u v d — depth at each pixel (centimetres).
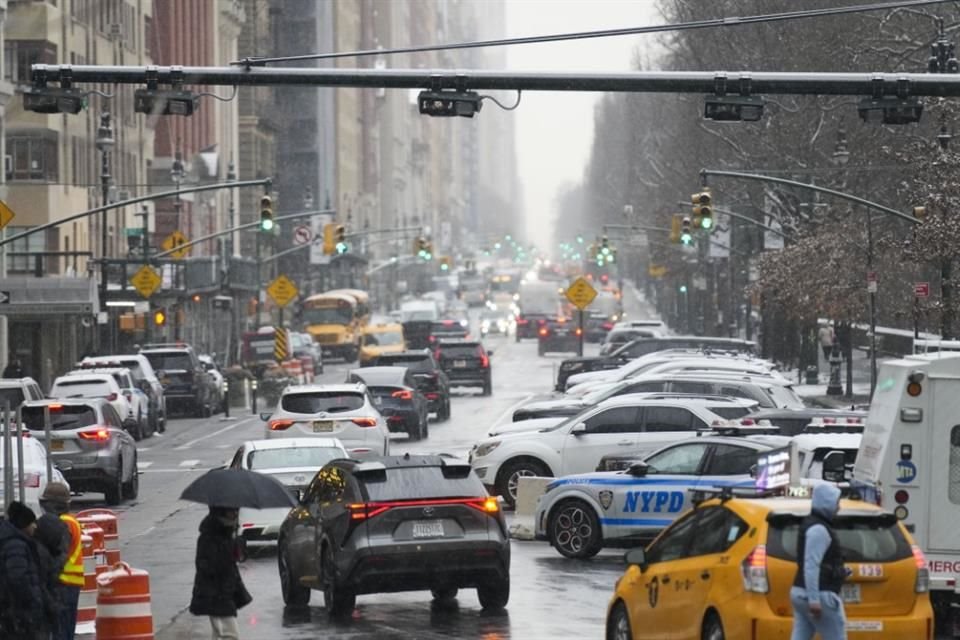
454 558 3297
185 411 10762
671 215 18700
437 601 3631
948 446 3138
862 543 2394
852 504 2475
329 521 3353
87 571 3192
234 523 2733
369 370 8500
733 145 12606
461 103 4603
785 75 4572
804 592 2272
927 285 8669
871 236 9681
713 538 2484
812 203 12031
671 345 10488
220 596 2702
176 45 18912
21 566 2408
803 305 11225
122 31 15425
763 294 13425
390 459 3400
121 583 2895
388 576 3272
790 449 2752
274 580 4056
